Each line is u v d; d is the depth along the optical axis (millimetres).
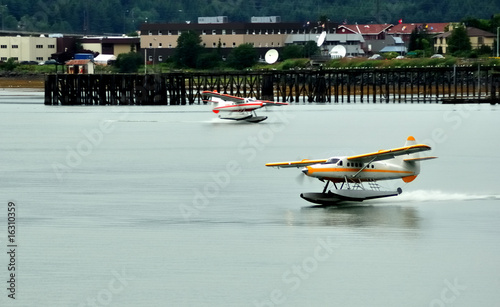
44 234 113875
